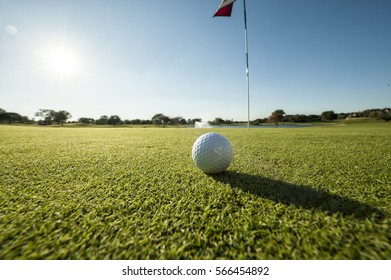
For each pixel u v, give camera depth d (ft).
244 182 8.01
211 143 8.75
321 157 12.73
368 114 173.99
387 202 6.10
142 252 4.25
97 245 4.44
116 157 13.26
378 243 4.36
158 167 10.52
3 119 201.26
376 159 11.99
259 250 4.32
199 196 6.72
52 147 18.20
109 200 6.48
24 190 7.32
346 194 6.72
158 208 5.96
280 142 21.08
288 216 5.41
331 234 4.64
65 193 7.05
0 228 4.97
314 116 209.87
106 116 203.72
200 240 4.57
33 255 4.20
